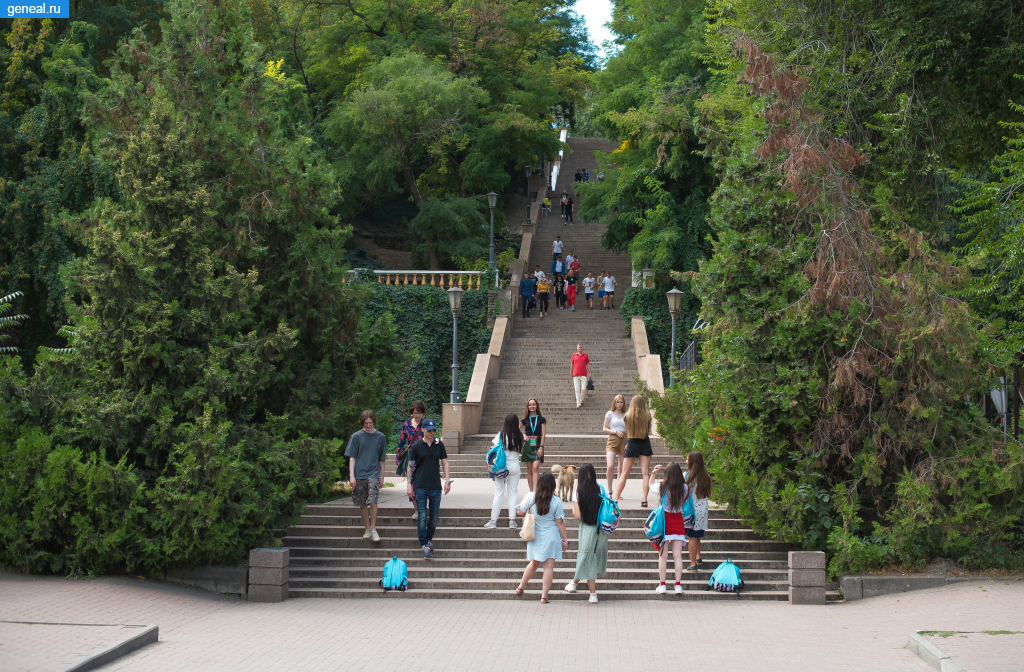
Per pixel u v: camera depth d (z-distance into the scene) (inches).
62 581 416.8
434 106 1224.2
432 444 476.7
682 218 1128.2
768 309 466.3
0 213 850.1
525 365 1047.0
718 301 488.7
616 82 1231.5
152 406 441.1
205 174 520.4
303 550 482.0
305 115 1238.9
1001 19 513.0
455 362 834.2
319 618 380.5
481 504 542.9
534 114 1542.8
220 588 437.1
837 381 424.8
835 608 403.9
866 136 536.1
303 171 555.2
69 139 891.4
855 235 440.5
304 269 535.2
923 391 441.7
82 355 456.4
